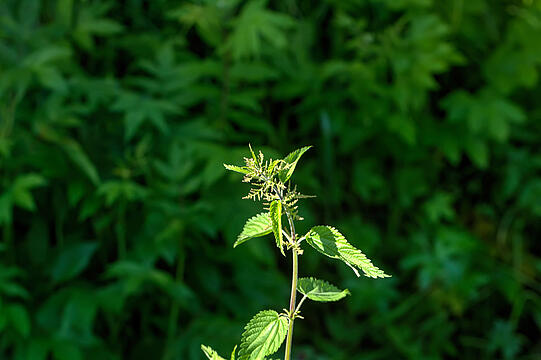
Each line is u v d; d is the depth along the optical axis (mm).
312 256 3324
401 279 3549
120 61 3266
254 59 3195
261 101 3414
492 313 3615
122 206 2670
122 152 2883
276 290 3045
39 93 2838
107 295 2572
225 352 2641
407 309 3424
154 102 2729
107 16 3199
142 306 2844
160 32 3258
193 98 2928
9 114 2611
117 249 2887
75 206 2840
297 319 3328
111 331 2795
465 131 3432
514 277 3586
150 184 2764
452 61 3404
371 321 3348
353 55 3508
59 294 2611
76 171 2705
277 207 923
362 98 3277
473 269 3531
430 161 3637
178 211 2658
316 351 3277
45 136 2619
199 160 2916
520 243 3672
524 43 3436
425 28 3215
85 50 3111
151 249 2635
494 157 3682
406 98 3186
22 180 2465
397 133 3443
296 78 3307
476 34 3561
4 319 2359
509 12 3602
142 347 2850
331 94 3363
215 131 2887
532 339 3680
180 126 2949
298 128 3553
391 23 3496
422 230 3547
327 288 1048
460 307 3348
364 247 3379
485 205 3730
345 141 3373
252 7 2916
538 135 3709
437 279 3408
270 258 2797
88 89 2770
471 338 3559
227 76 2990
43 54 2590
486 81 3570
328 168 3414
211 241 3039
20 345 2438
